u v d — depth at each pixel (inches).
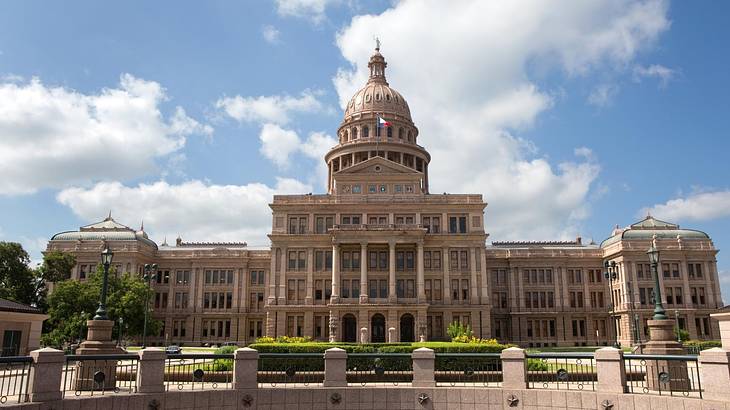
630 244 3858.3
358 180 3745.1
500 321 4099.4
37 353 806.5
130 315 2965.1
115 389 946.7
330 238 3563.0
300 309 3469.5
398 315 3356.3
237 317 4116.6
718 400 778.2
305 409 964.0
